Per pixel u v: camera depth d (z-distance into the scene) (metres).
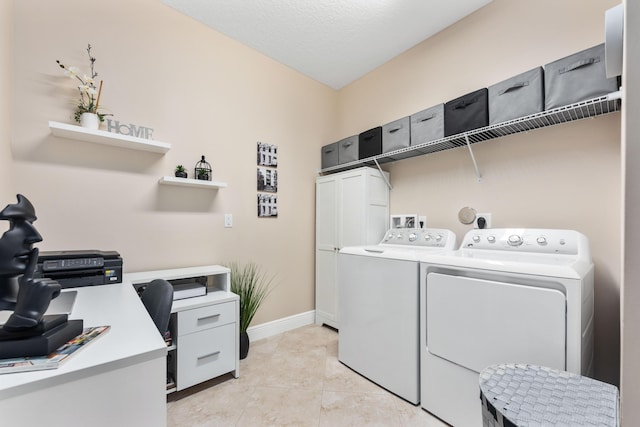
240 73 2.53
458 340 1.45
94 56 1.82
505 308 1.29
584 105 1.43
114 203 1.89
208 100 2.33
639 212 0.45
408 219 2.51
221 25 2.31
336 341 2.55
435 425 1.49
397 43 2.53
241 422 1.52
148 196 2.03
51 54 1.68
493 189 2.02
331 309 2.83
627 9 0.46
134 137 1.79
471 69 2.16
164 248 2.09
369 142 2.59
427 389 1.59
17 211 0.72
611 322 1.54
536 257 1.49
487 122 1.81
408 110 2.61
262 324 2.64
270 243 2.71
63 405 0.59
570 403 0.87
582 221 1.65
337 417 1.56
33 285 0.69
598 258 1.59
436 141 2.06
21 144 1.59
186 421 1.52
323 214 2.97
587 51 1.42
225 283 2.11
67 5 1.74
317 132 3.15
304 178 3.02
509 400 0.89
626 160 0.46
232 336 1.93
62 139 1.71
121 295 1.31
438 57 2.38
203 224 2.29
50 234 1.67
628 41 0.46
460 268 1.46
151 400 0.70
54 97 1.69
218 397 1.73
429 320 1.58
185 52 2.21
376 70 2.93
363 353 1.96
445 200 2.30
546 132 1.78
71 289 1.43
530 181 1.85
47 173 1.67
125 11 1.94
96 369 0.63
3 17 1.44
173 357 1.75
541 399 0.90
